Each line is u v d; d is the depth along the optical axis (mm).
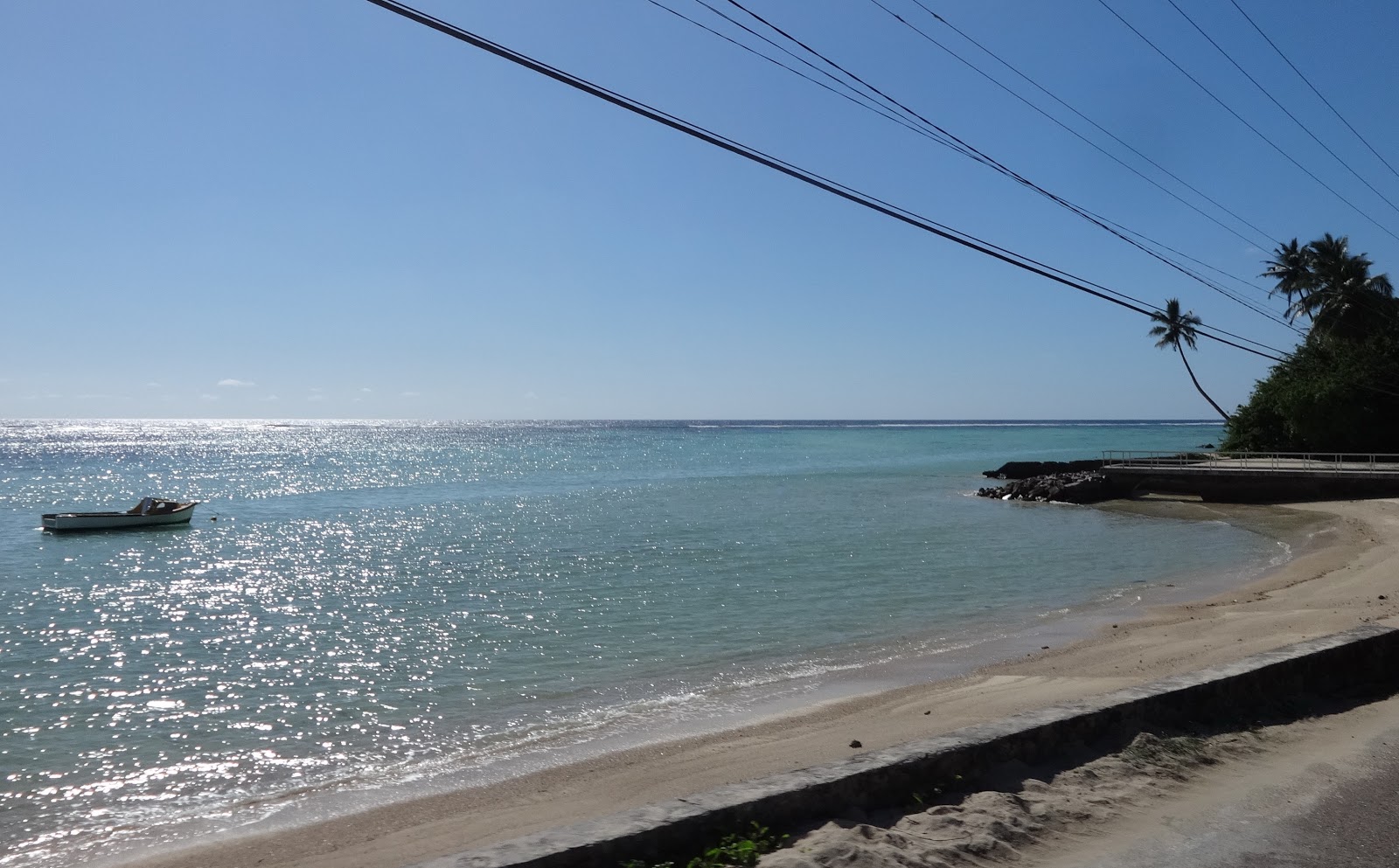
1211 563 28859
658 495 57594
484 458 111875
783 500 53594
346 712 14242
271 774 11531
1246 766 7211
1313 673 9398
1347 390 52281
